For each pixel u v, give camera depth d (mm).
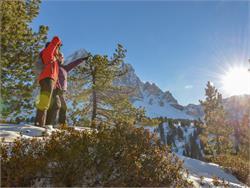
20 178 3670
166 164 4844
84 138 4527
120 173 4180
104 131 5082
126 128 5297
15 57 13172
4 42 12305
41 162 3787
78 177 3865
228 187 6152
